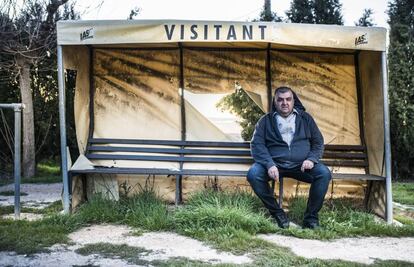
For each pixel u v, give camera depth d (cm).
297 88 648
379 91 581
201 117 650
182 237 443
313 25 520
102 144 634
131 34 520
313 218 490
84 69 631
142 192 598
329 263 360
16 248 393
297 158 506
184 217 481
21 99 1107
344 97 648
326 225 493
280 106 515
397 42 1027
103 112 645
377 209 580
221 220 465
